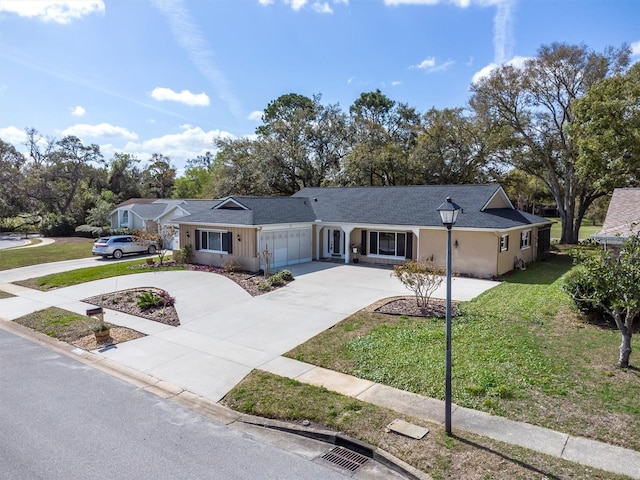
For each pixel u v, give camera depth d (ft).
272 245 71.51
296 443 20.52
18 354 34.06
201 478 17.63
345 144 136.87
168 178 230.68
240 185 133.39
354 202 81.66
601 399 23.15
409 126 137.08
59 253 99.04
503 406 22.80
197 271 68.85
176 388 27.04
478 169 125.39
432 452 18.63
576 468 17.15
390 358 30.27
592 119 83.20
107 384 27.86
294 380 27.25
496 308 43.37
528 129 108.47
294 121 136.36
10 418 23.16
